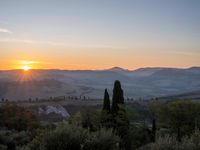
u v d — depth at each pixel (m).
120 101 54.44
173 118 55.19
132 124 49.66
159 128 58.03
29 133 44.28
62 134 18.03
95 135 18.33
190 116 53.56
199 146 12.91
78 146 17.88
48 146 17.83
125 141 43.34
